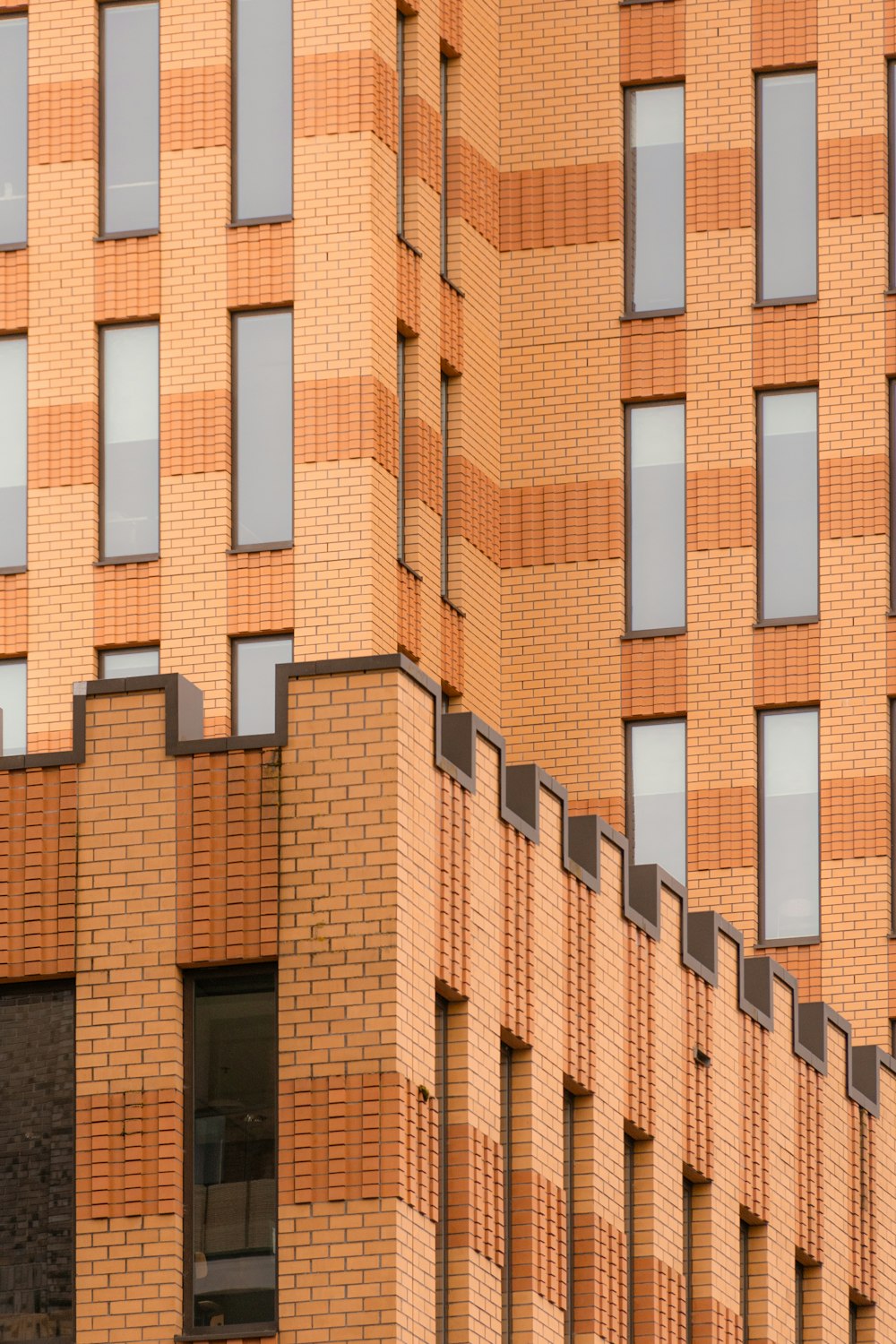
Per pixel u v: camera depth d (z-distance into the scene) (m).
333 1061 51.25
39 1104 52.53
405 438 80.94
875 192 86.00
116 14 82.00
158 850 52.72
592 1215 57.94
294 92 80.19
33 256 81.06
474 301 85.25
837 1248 69.00
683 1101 62.41
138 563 79.06
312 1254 50.66
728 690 84.31
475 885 54.81
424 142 82.94
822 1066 69.38
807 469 85.31
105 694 53.53
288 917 51.94
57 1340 51.41
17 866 53.19
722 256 86.44
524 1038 56.06
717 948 65.06
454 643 82.12
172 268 80.12
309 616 77.56
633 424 86.56
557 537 85.88
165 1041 52.00
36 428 80.31
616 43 87.62
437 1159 52.50
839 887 82.69
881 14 86.75
